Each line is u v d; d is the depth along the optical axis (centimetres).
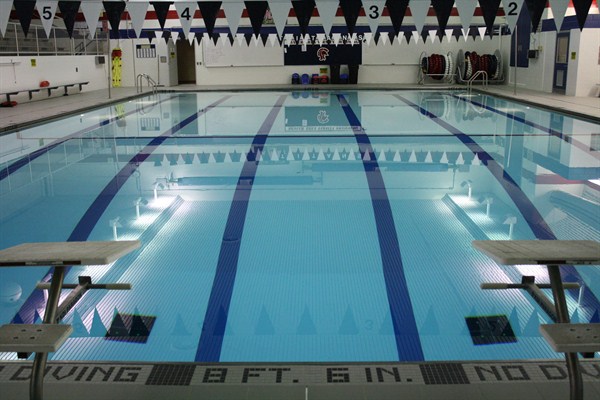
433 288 320
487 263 354
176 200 496
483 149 696
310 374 213
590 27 1187
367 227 423
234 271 348
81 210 469
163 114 1073
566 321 196
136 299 310
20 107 1116
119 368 217
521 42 1545
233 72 1822
